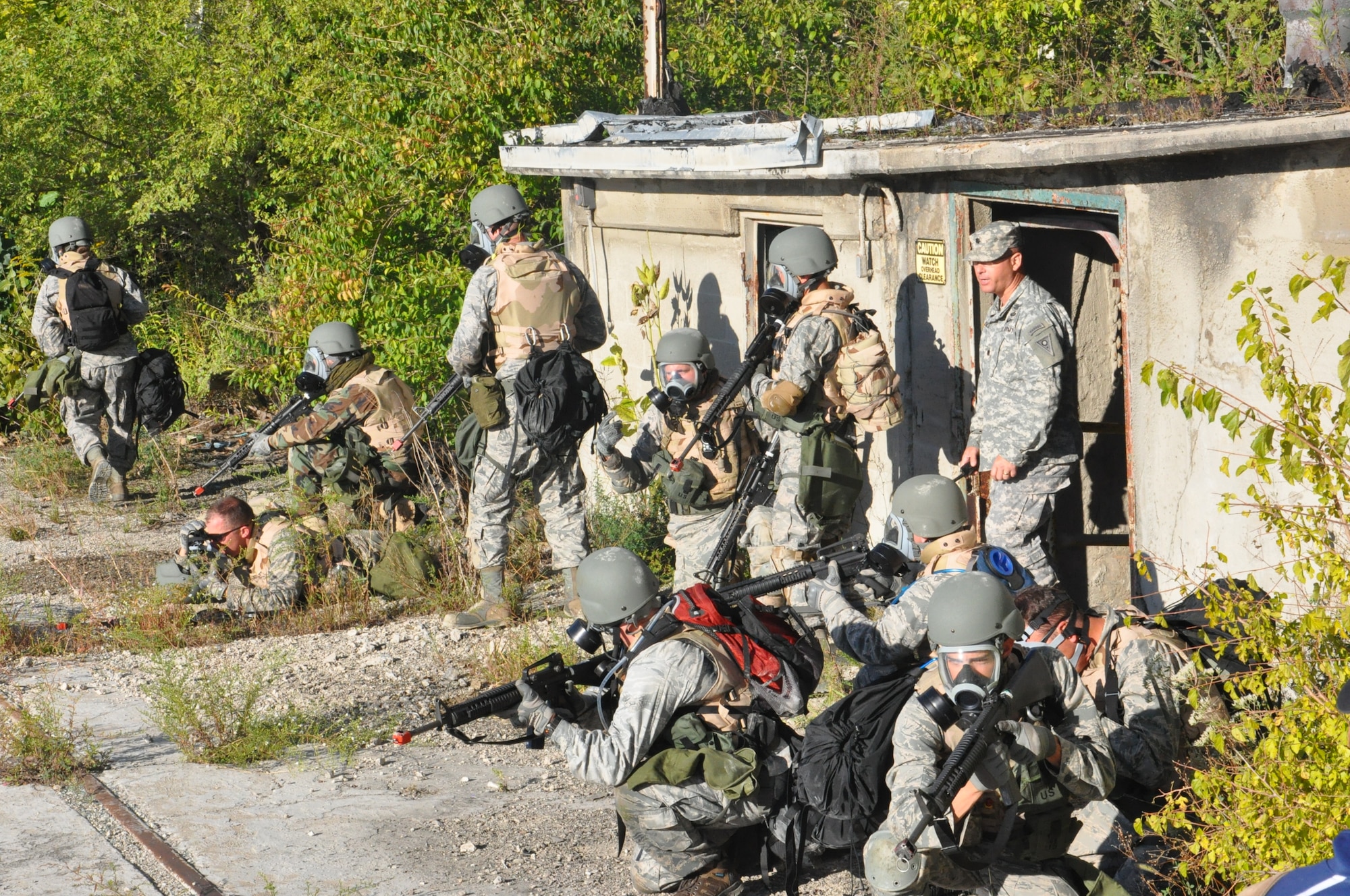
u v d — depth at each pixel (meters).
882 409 7.67
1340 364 4.70
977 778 4.24
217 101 19.34
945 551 5.58
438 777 6.50
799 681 4.98
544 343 8.78
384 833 5.75
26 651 8.55
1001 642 4.31
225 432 15.78
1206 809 4.52
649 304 10.55
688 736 4.77
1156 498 6.80
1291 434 4.78
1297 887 2.51
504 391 8.78
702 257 10.31
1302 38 7.07
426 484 10.48
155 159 19.95
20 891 5.12
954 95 12.84
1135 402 6.88
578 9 13.95
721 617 4.96
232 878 5.30
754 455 7.82
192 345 18.02
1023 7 12.67
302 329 14.34
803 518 7.67
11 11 22.02
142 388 12.73
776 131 9.35
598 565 4.99
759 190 9.50
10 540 11.60
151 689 7.54
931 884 4.50
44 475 13.70
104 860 5.43
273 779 6.44
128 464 12.94
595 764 4.68
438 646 8.56
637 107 14.83
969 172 7.80
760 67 17.89
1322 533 4.83
